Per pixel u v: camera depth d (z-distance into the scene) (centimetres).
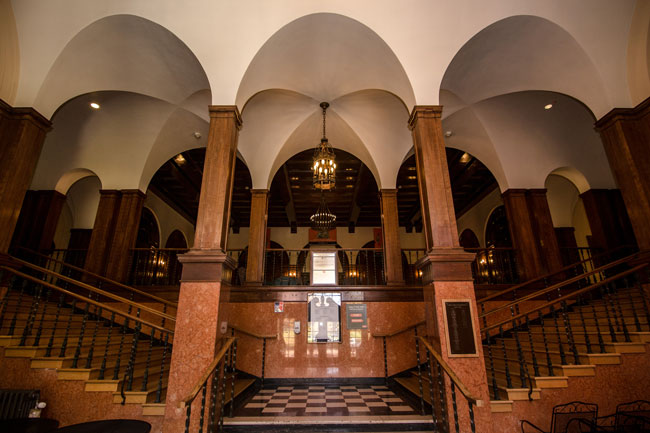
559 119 714
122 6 463
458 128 722
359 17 473
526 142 755
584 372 396
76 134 740
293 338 647
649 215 441
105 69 532
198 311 374
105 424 297
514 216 759
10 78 471
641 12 464
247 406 458
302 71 585
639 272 448
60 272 913
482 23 467
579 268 882
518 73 545
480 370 359
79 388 385
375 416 403
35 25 468
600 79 493
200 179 1052
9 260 429
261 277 718
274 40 485
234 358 493
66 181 802
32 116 467
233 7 472
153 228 1119
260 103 682
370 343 646
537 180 784
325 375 628
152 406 376
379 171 780
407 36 478
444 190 425
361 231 1472
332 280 675
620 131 474
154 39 490
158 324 686
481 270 1155
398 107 690
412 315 660
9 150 447
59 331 513
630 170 461
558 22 469
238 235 1443
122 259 723
